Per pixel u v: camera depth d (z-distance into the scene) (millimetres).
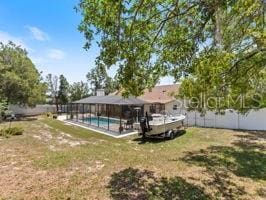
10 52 35094
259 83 9719
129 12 6434
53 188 8156
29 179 9016
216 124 24984
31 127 25250
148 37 7355
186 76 8094
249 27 7191
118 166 10828
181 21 7531
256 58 7754
